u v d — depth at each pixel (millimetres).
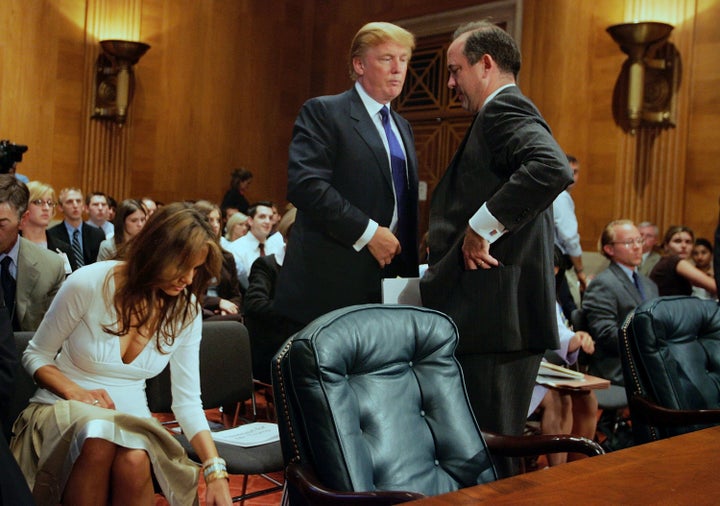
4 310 2506
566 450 2357
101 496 2492
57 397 2688
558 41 8453
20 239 3986
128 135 10461
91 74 10180
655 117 7684
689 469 1847
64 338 2705
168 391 3494
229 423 4840
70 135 10109
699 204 7477
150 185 10695
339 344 2213
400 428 2260
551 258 2658
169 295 2674
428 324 2449
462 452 2312
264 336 4918
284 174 11805
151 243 2572
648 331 3273
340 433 2098
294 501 2156
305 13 11766
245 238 7336
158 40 10688
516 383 2641
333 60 11469
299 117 3006
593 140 8180
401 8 10461
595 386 3869
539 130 2475
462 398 2410
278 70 11633
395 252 2871
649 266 7207
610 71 8070
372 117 3004
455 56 2760
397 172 3033
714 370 3453
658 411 3148
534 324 2607
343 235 2844
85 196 10164
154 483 2672
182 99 10906
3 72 9648
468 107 2799
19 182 3102
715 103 7402
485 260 2514
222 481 2590
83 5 10148
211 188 11195
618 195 7922
